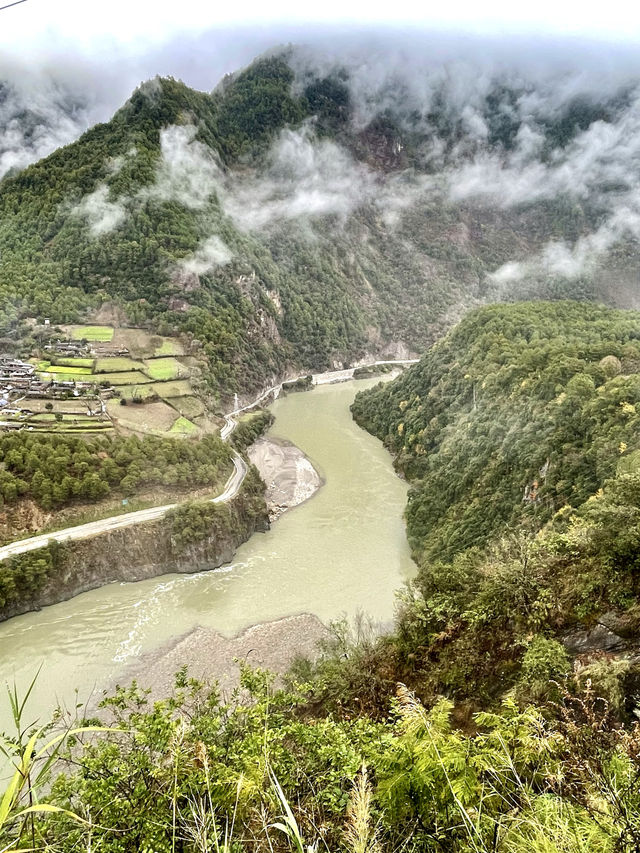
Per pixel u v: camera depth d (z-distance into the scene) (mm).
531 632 20484
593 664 14375
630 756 6953
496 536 53500
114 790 9297
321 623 52438
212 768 9156
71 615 54000
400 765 8453
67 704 42250
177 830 8023
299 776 9586
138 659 47750
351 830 7105
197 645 49531
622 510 20062
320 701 26734
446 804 7527
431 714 9633
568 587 21266
